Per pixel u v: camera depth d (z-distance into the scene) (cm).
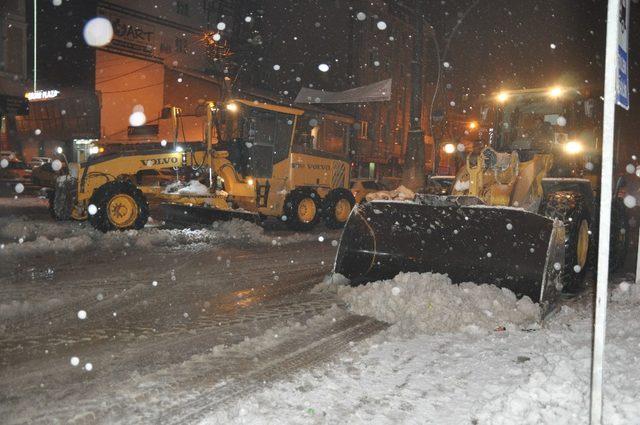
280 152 1304
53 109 3159
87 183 1138
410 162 1708
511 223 618
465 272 631
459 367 410
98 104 3033
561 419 311
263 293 654
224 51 3522
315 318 543
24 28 2859
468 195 690
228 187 1225
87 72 3062
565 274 663
